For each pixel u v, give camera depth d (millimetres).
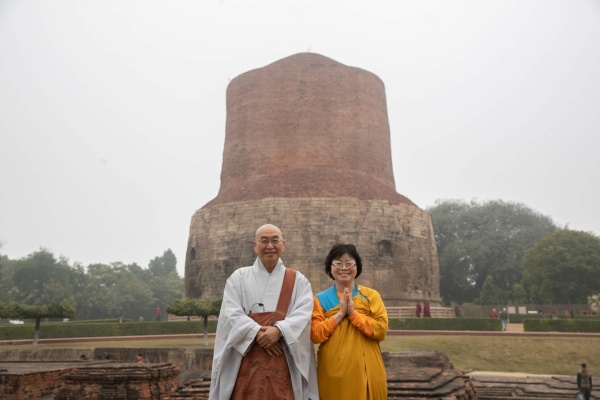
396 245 46312
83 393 15531
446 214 89375
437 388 11773
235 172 52094
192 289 49125
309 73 52594
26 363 24703
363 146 51812
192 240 50469
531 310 65750
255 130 51938
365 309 6961
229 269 45781
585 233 70750
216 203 49281
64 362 25125
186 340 36031
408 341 33344
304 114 51469
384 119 55188
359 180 48781
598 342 33531
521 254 81938
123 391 15453
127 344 34750
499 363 31125
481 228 86938
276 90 52375
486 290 70938
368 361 6715
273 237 6863
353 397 6516
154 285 122000
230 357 6535
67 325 42000
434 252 50562
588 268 67062
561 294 69375
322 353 6773
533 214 88938
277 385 6289
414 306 46062
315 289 43344
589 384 20000
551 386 23359
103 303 101188
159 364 17562
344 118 51750
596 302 71500
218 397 6406
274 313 6586
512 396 21375
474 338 34469
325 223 44844
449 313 49375
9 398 18062
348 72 53281
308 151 50500
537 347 33031
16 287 96688
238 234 46062
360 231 45125
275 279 6812
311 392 6578
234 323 6434
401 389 11391
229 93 55594
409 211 48469
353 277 7070
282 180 47781
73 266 102000
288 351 6434
